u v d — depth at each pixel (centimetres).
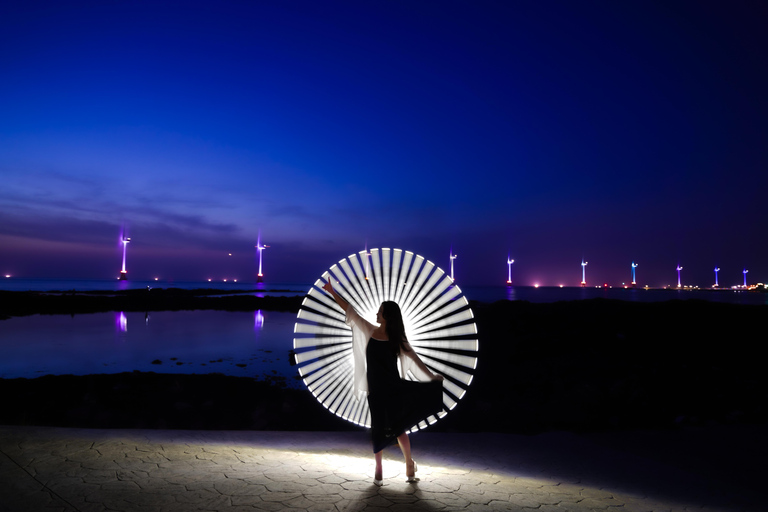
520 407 798
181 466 364
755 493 377
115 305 3819
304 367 426
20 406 842
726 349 1478
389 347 352
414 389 349
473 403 865
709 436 555
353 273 406
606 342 1569
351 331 403
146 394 931
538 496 340
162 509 283
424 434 524
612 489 371
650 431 580
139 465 360
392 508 299
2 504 280
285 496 313
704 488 385
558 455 457
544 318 1983
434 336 406
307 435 502
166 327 2422
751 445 520
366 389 367
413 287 407
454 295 412
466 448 472
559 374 1127
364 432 533
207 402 875
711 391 891
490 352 1395
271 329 2369
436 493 332
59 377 1062
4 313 3077
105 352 1570
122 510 279
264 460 395
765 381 1049
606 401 804
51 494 297
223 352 1585
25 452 373
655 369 1125
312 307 428
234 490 320
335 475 365
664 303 2358
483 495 334
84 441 411
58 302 3706
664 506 340
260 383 1053
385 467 395
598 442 527
